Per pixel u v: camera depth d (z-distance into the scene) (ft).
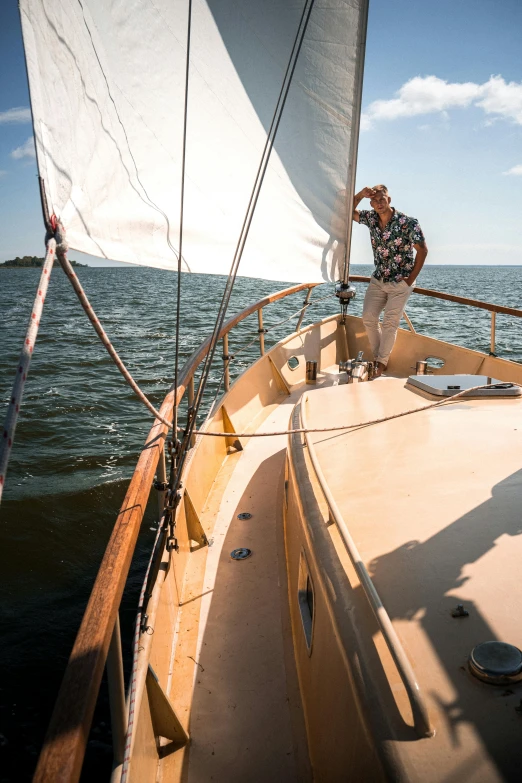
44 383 42.57
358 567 4.69
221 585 8.57
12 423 2.73
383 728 3.67
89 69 5.84
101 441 29.91
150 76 6.85
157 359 51.06
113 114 6.38
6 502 22.85
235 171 9.95
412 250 16.17
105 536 20.80
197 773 5.68
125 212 6.72
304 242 12.91
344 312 20.66
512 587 4.84
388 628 3.96
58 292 172.76
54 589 17.90
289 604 7.84
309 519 6.37
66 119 5.44
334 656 4.87
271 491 11.55
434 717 3.66
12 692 13.92
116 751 4.40
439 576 5.00
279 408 16.42
